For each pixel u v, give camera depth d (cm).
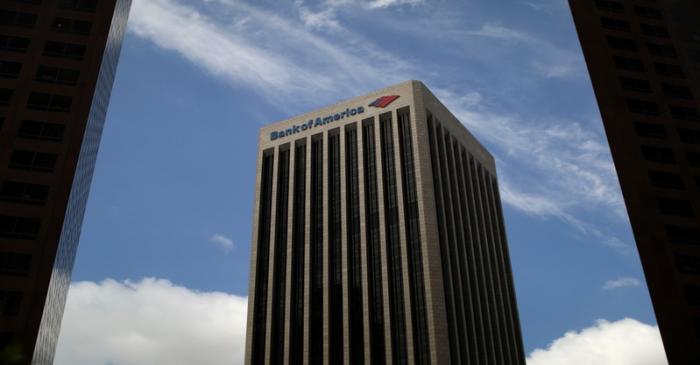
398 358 11169
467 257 13688
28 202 8344
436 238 12025
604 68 9962
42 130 8856
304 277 12962
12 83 9075
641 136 9319
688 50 8081
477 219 15025
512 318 15425
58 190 8506
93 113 9675
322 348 11969
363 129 14038
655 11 10744
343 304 12156
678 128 9456
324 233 13150
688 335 7688
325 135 14462
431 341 10956
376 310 11819
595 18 10544
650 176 8944
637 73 9975
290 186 14288
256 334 12900
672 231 8494
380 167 13225
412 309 11469
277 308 13000
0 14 9550
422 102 13700
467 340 12162
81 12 9881
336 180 13738
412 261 11962
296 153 14800
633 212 8669
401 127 13600
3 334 7500
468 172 15438
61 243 8406
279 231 13938
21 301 7731
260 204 14538
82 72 9394
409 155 13112
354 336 11806
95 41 9669
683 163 9112
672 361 7569
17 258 7975
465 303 12744
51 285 8181
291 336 12475
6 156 8556
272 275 13362
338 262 12712
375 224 12731
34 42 9450
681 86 9894
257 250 13912
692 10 8044
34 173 8550
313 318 12419
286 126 15262
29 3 9750
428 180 12650
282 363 12256
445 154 14112
